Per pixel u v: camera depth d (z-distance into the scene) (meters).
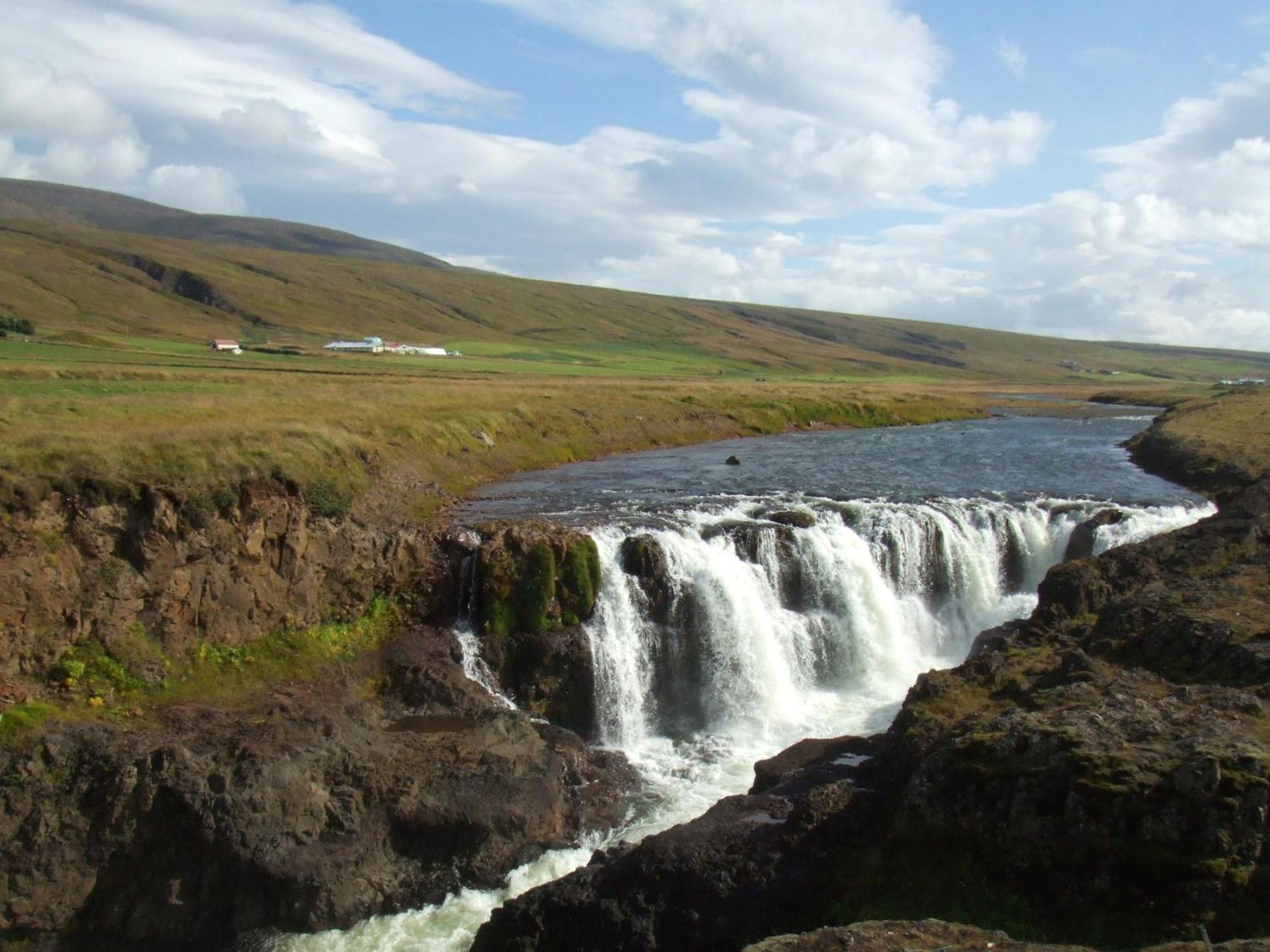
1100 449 81.50
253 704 29.03
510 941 21.66
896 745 24.23
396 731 29.12
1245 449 61.00
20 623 26.70
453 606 35.66
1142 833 17.55
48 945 23.67
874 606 39.72
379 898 24.72
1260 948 14.41
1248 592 30.12
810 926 20.22
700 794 29.38
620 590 36.16
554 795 27.44
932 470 65.19
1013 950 15.44
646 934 20.98
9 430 32.28
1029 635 32.22
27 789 24.11
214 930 24.12
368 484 40.81
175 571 29.69
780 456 74.38
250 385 69.06
